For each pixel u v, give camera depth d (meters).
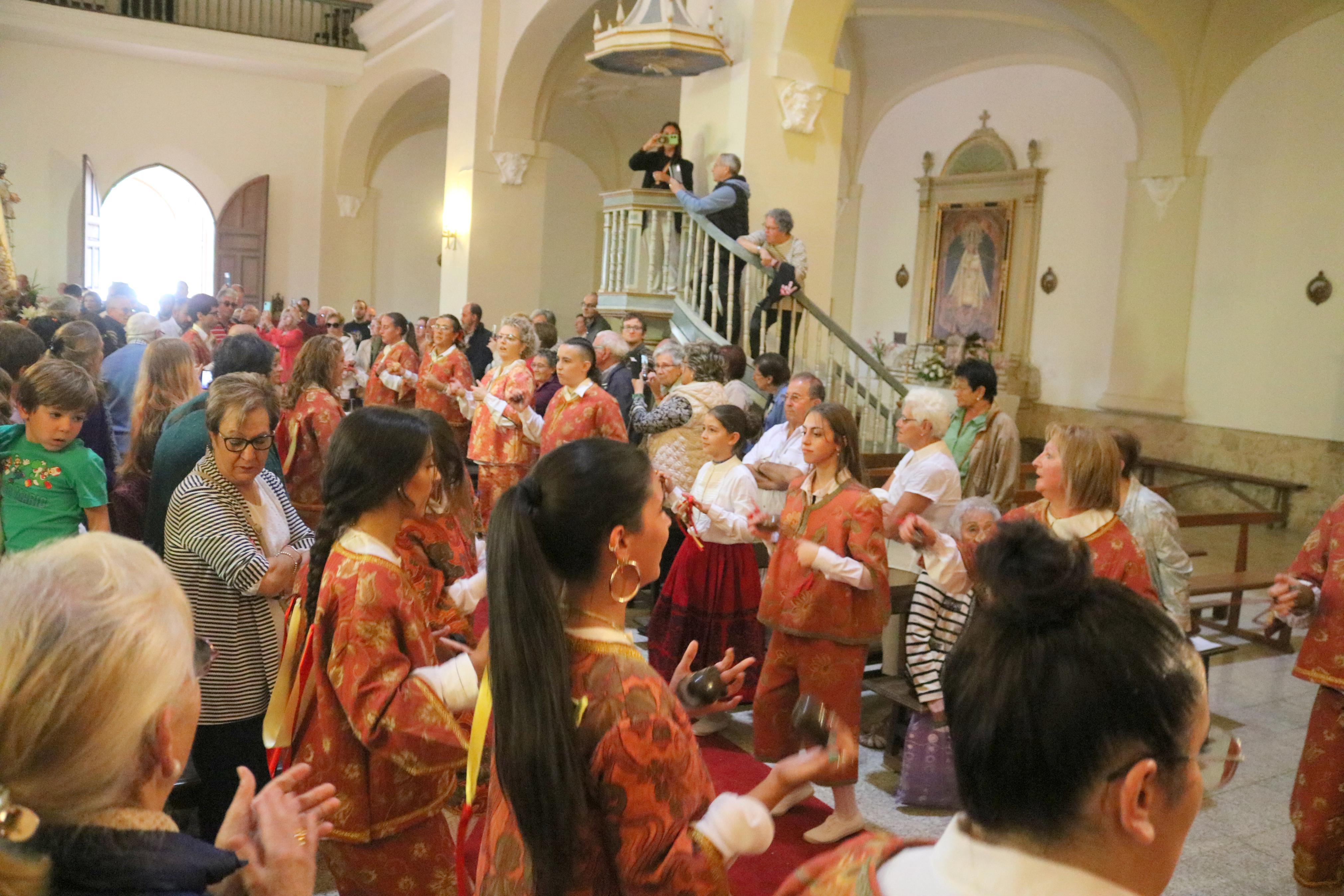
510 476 5.81
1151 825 0.91
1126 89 11.78
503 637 1.46
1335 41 9.95
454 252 12.95
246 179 17.67
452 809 3.29
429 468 2.10
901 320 14.96
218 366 4.07
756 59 8.30
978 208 13.77
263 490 2.83
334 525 2.07
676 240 8.31
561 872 1.43
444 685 1.94
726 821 1.39
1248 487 10.74
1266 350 10.62
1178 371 11.41
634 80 16.58
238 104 17.50
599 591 1.54
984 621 0.96
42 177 16.34
